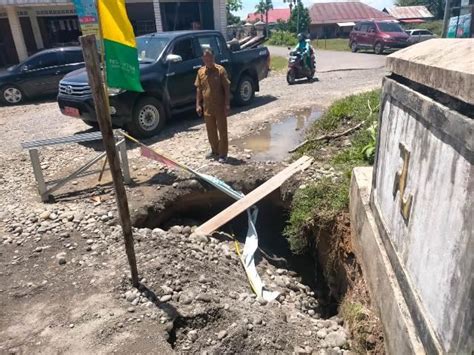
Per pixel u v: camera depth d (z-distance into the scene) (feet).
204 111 20.75
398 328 9.05
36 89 40.04
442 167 7.45
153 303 11.50
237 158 21.50
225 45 30.32
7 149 24.68
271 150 22.59
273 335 11.37
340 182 17.74
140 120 24.77
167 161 18.56
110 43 10.17
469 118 6.37
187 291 12.12
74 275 12.69
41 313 11.19
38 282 12.44
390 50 69.51
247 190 19.43
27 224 15.58
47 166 21.62
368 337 11.07
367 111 23.49
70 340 10.26
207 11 65.77
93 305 11.38
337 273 16.66
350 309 12.92
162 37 27.50
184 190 18.60
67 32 64.18
